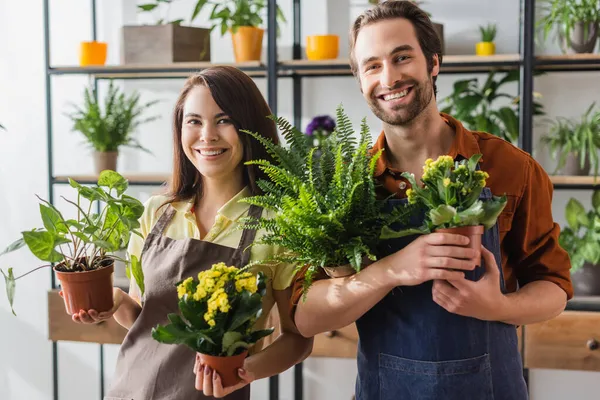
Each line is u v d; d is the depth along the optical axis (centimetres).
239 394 157
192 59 285
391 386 146
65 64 329
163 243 166
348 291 138
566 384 299
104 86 326
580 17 258
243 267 150
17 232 341
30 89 335
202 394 154
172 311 160
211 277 131
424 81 140
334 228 130
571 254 264
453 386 140
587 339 248
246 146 164
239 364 136
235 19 277
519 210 149
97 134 292
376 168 150
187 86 164
